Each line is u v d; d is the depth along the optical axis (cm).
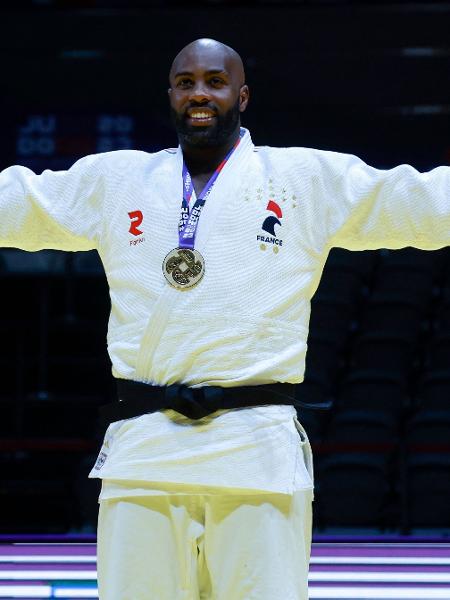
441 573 1141
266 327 800
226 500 780
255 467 776
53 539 1303
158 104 3161
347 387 2508
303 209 830
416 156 3188
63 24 3155
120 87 3156
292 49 3180
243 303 797
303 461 809
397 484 2172
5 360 2681
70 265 2912
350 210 842
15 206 866
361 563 1180
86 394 2664
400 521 2102
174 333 790
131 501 784
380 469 2116
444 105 3170
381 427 2269
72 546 1261
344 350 2817
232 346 789
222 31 3170
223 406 783
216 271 799
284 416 797
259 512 777
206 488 774
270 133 3198
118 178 850
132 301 814
